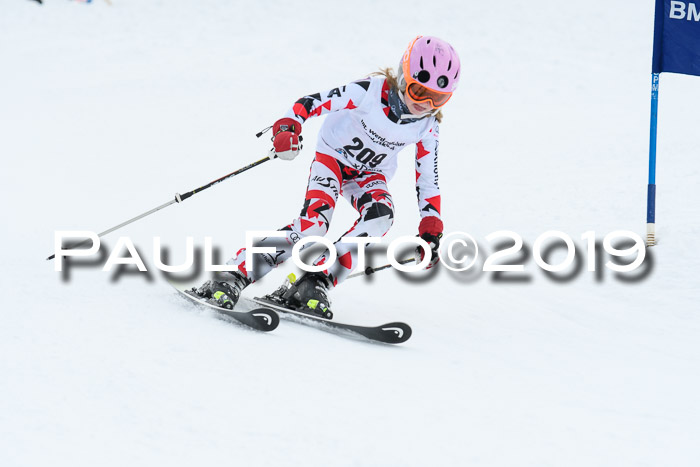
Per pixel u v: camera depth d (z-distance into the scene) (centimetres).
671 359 1366
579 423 980
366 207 1520
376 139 1492
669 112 4509
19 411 833
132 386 941
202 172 3428
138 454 768
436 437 887
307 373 1084
